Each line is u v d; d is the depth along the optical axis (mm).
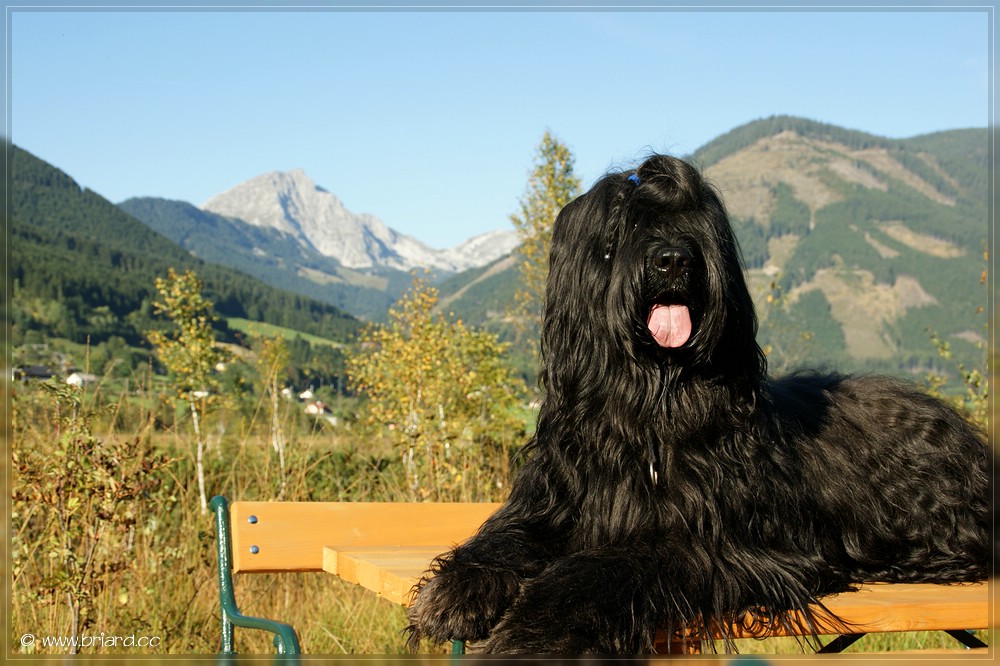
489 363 10766
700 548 2924
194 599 6129
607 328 3162
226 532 3234
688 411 3121
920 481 4062
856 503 3863
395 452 8578
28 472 5441
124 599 5617
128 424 7172
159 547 6633
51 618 5422
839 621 2750
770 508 3227
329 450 8234
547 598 2502
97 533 5637
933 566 4008
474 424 9008
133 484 5875
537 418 3543
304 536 3537
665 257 3045
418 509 3752
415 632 2629
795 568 3164
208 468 7855
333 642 5938
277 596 6598
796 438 3746
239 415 8875
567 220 3426
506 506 3479
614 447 3166
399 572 2875
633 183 3295
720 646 4348
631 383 3125
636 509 3078
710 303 3086
